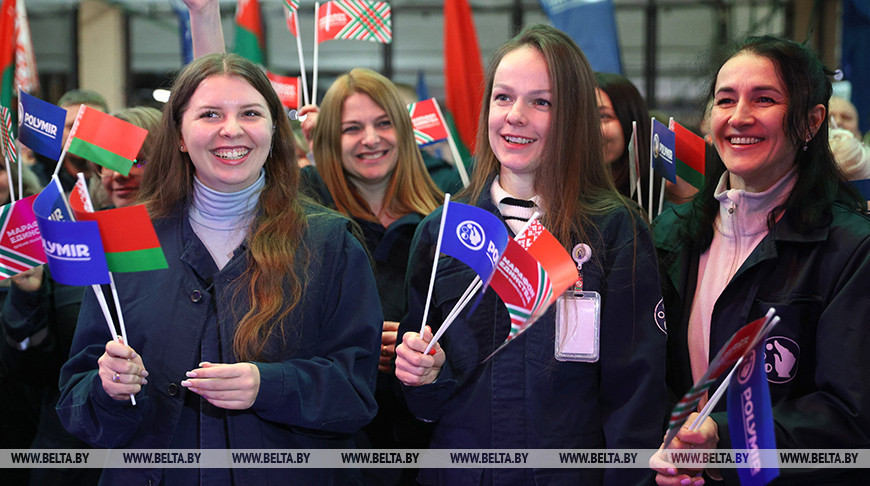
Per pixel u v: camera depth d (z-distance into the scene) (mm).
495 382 1867
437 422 1991
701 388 1498
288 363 1805
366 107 2814
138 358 1727
